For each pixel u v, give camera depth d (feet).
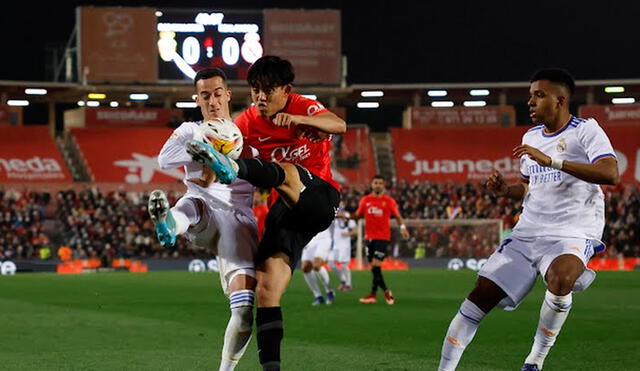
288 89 37.81
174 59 233.14
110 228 203.00
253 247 38.47
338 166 243.60
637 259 199.62
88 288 121.39
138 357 54.08
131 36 232.94
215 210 38.27
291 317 81.10
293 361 53.01
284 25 234.38
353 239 200.23
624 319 79.00
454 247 201.77
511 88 254.68
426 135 251.19
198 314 82.74
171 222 34.47
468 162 245.45
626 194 229.86
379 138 263.29
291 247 37.14
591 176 39.42
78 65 234.17
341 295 111.55
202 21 232.73
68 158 237.45
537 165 42.34
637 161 239.09
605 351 57.62
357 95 256.32
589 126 41.34
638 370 49.83
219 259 38.50
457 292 115.55
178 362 51.98
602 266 200.85
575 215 41.39
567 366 51.24
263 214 97.96
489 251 201.57
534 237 41.63
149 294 109.70
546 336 41.24
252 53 232.73
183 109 266.77
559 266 40.09
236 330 37.83
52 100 250.78
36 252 197.06
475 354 55.77
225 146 33.88
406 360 53.47
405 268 197.36
